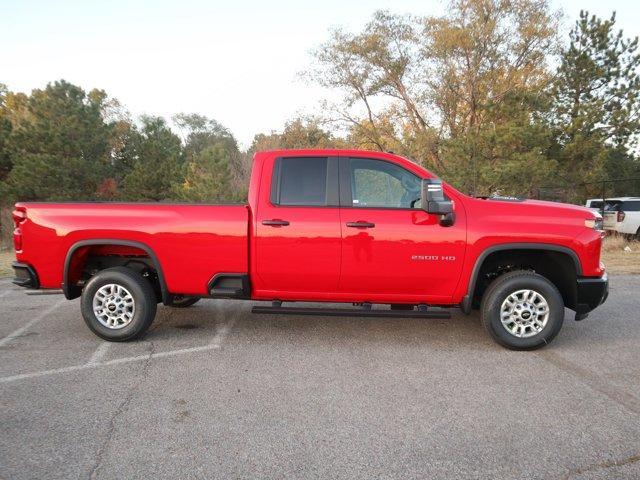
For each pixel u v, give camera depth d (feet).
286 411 11.35
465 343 16.51
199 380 13.17
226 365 14.33
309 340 16.78
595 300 15.42
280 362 14.61
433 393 12.40
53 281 16.29
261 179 15.87
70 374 13.56
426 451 9.65
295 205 15.64
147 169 88.89
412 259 15.21
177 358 14.92
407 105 92.63
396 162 15.71
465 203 15.46
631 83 67.97
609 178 75.51
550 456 9.48
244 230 15.48
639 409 11.52
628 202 52.24
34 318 19.60
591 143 62.85
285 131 96.58
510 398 12.11
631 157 78.13
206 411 11.33
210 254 15.71
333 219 15.34
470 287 15.29
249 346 16.11
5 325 18.56
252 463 9.22
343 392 12.44
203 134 184.75
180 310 20.88
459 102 84.58
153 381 13.09
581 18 69.51
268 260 15.61
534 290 15.28
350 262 15.34
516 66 83.66
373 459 9.37
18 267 16.33
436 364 14.49
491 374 13.71
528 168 52.01
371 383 13.03
